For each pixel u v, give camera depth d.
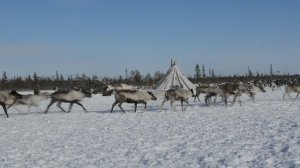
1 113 26.30
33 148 12.59
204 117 18.81
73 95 24.55
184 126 15.92
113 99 39.47
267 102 25.42
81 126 17.62
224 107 23.56
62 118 21.20
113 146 12.30
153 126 16.52
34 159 10.93
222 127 14.98
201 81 103.88
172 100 22.83
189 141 12.38
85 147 12.38
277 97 32.94
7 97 23.16
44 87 94.88
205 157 9.93
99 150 11.77
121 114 22.17
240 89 24.95
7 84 96.88
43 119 21.09
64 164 10.19
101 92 56.31
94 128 16.78
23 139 14.56
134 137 13.80
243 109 21.72
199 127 15.37
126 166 9.63
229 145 11.23
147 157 10.48
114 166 9.69
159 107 26.30
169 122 17.58
